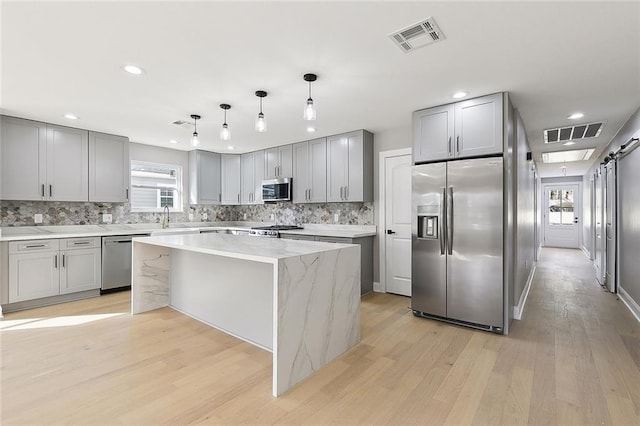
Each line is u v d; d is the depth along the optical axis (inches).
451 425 64.4
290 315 78.7
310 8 66.2
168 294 143.6
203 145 206.2
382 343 104.3
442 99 119.3
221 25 72.4
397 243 164.6
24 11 66.6
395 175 165.8
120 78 101.4
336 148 175.9
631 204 141.4
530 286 186.9
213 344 103.4
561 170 319.0
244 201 230.4
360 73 97.5
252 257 81.0
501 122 111.6
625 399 72.8
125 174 180.9
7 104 126.5
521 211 145.4
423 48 82.6
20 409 68.6
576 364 89.4
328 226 195.6
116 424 64.3
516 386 78.4
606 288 181.2
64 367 87.1
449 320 123.6
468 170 117.8
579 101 121.7
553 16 68.7
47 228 162.9
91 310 137.9
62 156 157.4
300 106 128.3
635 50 82.6
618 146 165.0
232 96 117.2
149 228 204.4
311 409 69.6
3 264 131.6
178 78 101.5
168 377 82.4
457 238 120.1
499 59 88.4
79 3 64.1
